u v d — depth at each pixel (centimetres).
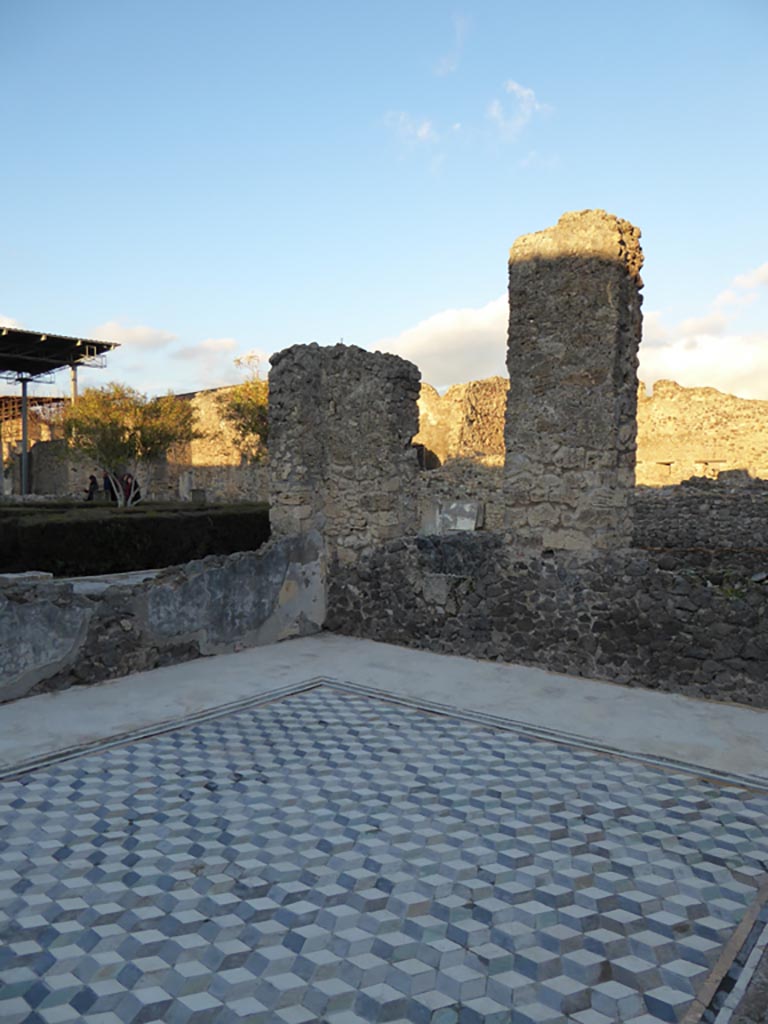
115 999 257
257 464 2823
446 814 401
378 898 320
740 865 346
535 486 714
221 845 367
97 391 2411
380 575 838
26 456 3606
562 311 700
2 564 1409
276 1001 257
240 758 486
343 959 279
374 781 447
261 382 2625
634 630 650
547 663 705
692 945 287
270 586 823
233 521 1644
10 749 500
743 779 445
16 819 396
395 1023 246
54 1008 253
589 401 685
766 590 583
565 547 696
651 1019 248
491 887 328
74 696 623
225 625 776
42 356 3375
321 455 883
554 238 705
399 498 845
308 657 759
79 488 3472
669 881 333
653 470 2147
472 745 508
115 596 685
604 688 642
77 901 318
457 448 2558
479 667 716
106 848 364
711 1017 249
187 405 2655
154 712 580
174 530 1544
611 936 293
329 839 373
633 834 378
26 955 281
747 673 591
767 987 262
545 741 514
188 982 266
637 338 713
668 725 544
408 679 673
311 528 870
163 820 395
